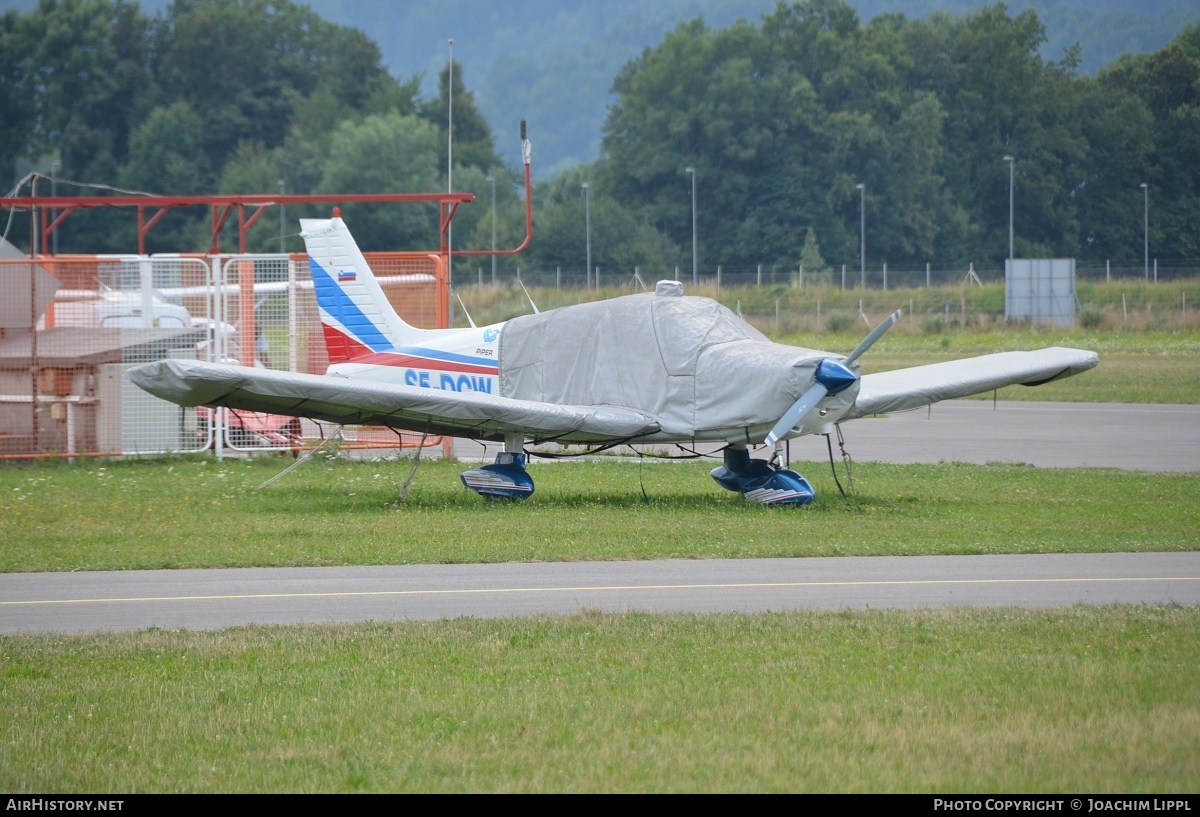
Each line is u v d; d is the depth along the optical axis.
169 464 71.00
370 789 22.17
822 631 32.03
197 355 74.19
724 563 42.34
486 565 42.06
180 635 32.12
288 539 46.38
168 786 22.44
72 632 33.09
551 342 59.53
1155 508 54.34
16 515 52.16
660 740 24.20
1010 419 100.06
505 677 28.31
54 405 71.81
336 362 66.62
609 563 42.41
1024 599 36.53
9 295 73.06
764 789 21.86
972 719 25.12
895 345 171.00
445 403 53.44
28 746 24.34
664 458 59.59
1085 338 177.38
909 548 44.34
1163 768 22.53
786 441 56.91
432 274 81.06
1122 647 30.25
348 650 30.50
